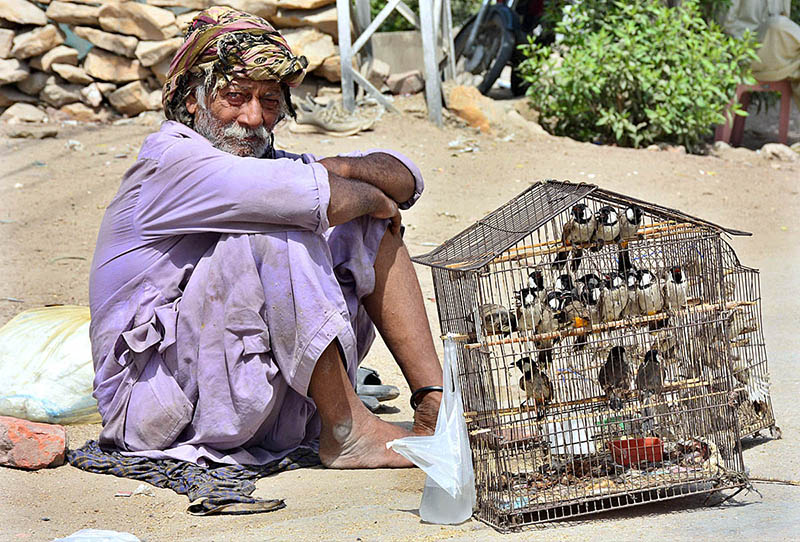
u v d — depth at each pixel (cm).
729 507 266
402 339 340
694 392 285
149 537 268
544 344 278
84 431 377
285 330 311
